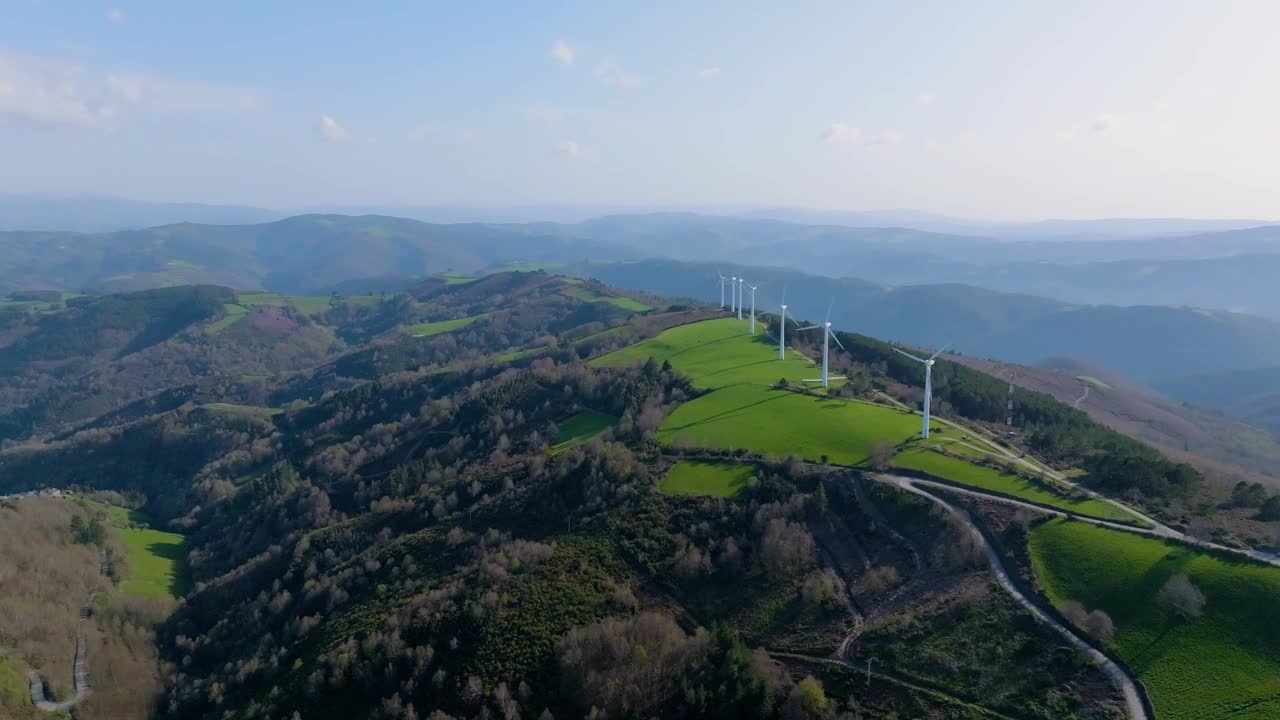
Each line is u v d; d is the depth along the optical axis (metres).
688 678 70.81
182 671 98.75
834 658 71.69
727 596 83.12
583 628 77.06
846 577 82.56
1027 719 60.22
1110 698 59.91
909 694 65.25
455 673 75.44
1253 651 61.81
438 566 98.56
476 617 81.44
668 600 83.81
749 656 71.75
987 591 73.56
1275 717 55.47
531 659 74.88
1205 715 57.12
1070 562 74.94
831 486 96.94
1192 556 72.69
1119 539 77.06
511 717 68.50
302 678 81.94
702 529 92.38
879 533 87.19
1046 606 70.44
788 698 65.88
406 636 82.88
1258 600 65.88
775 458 105.81
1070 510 85.38
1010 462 101.94
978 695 63.41
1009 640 67.44
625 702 68.06
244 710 81.94
